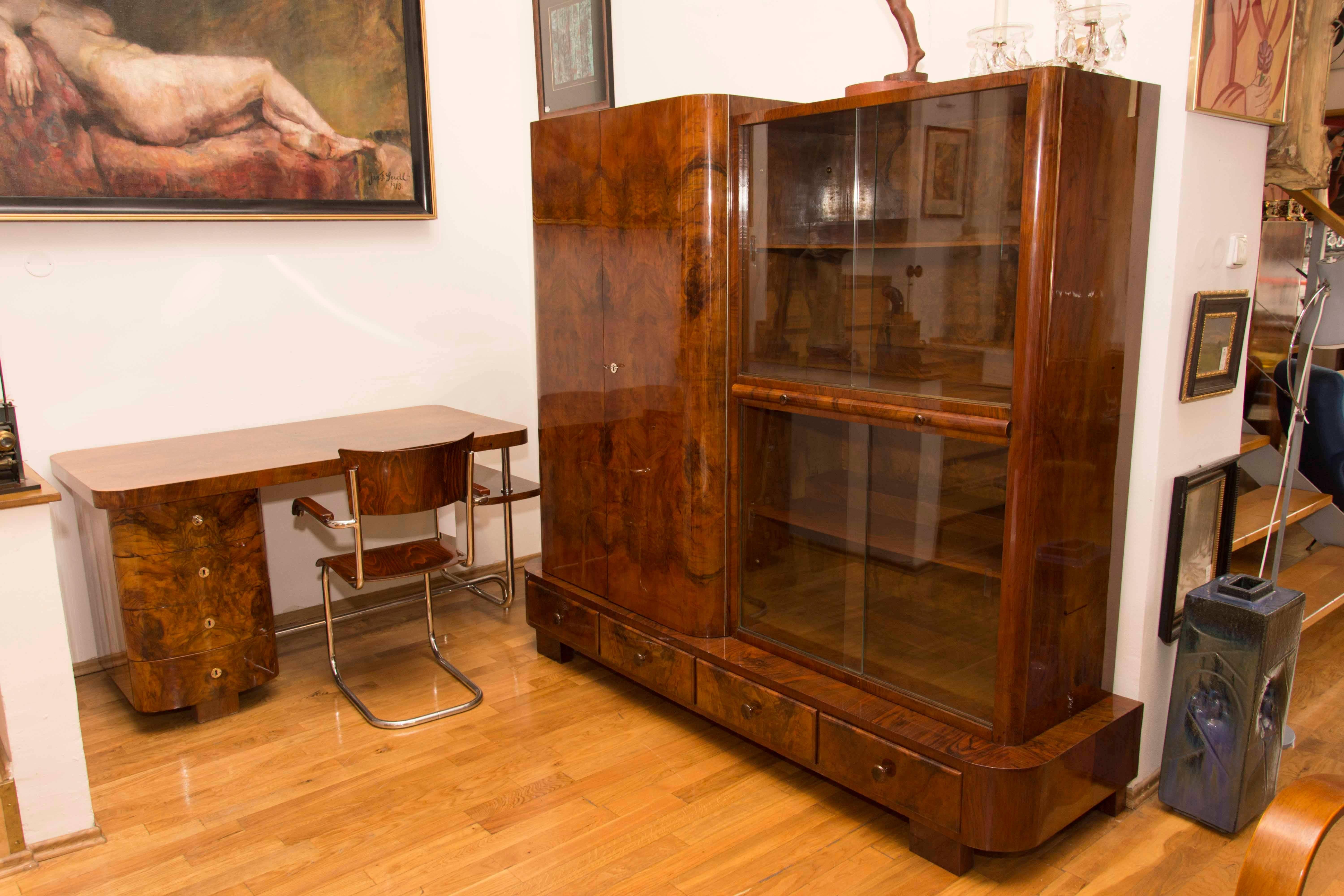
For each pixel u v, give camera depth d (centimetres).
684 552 280
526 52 410
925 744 217
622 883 221
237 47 332
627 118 273
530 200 426
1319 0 252
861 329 235
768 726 257
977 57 225
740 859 229
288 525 374
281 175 348
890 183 222
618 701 315
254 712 309
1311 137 259
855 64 297
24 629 224
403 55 370
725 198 258
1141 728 244
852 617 248
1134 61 223
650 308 277
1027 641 211
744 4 330
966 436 211
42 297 313
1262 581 237
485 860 230
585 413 312
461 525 423
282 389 368
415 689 325
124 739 292
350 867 228
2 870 226
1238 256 241
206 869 228
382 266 386
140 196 321
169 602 287
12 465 223
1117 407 225
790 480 259
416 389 405
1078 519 219
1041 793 209
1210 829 238
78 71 303
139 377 335
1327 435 347
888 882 220
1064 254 197
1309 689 311
